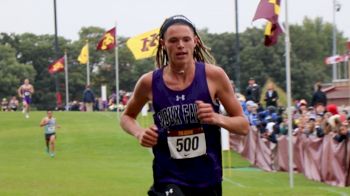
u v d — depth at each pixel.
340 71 63.34
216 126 6.39
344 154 19.23
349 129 20.12
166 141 6.38
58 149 34.03
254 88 33.69
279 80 88.81
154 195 6.49
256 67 89.06
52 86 110.25
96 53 111.75
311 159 22.08
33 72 108.75
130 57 109.06
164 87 6.33
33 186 18.86
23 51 114.56
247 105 30.94
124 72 109.50
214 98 6.35
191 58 6.30
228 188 17.42
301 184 20.50
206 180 6.39
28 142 36.47
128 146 34.75
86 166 26.34
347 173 19.12
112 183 19.80
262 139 27.03
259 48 89.38
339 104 43.47
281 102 39.16
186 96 6.28
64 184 19.41
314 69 94.88
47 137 31.16
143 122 40.72
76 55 112.50
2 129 41.88
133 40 35.56
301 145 23.30
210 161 6.39
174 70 6.29
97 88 109.88
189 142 6.33
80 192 16.98
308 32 111.44
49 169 24.67
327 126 20.56
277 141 25.47
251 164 28.52
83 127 42.28
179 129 6.32
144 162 29.12
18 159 29.56
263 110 30.61
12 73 107.25
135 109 6.63
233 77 93.75
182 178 6.39
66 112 53.94
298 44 110.31
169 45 6.20
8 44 111.25
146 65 109.00
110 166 26.64
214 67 6.36
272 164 26.00
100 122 45.34
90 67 112.25
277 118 26.92
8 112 53.69
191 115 6.29
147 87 6.42
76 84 109.50
